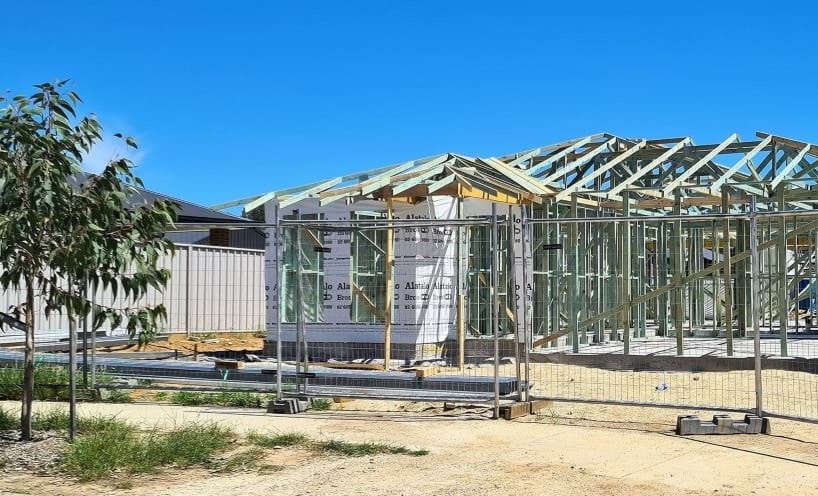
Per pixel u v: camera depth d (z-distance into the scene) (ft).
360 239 60.44
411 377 38.04
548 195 58.13
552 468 24.94
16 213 24.43
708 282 93.04
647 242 81.92
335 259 56.44
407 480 23.59
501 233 61.21
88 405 36.42
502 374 46.52
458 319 49.78
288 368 45.78
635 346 62.59
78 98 25.98
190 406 36.65
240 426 31.50
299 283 37.17
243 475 24.34
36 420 31.17
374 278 59.88
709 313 101.91
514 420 32.86
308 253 59.62
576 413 34.50
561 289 65.00
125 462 25.32
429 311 55.21
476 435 29.89
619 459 26.12
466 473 24.38
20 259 26.32
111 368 43.57
